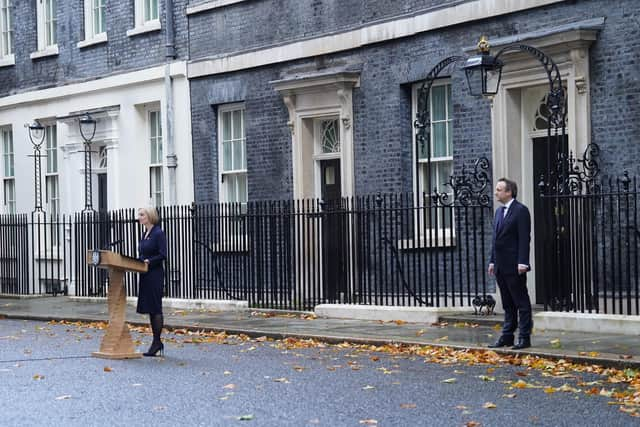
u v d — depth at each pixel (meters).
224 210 22.14
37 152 28.58
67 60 27.59
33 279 26.80
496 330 15.91
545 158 17.42
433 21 18.56
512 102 17.52
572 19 16.41
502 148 17.52
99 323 20.16
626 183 14.52
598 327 14.98
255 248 21.39
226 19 23.06
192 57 23.94
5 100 29.62
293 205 20.14
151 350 14.77
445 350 14.27
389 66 19.53
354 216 19.16
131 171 25.48
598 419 9.67
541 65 16.72
